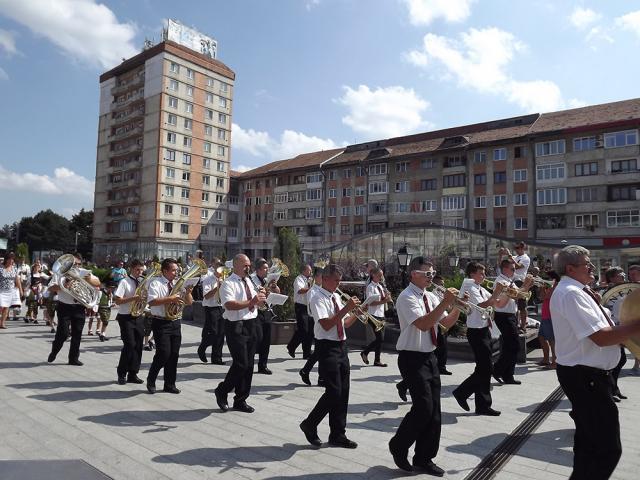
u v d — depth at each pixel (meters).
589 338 3.11
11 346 10.10
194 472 4.05
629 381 8.28
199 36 67.00
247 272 6.29
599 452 3.15
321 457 4.47
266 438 4.97
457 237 30.05
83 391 6.67
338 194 55.59
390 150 52.97
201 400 6.41
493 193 44.16
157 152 59.34
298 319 9.91
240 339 5.92
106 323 11.49
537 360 10.20
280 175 62.38
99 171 68.25
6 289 12.95
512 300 7.82
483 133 47.16
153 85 60.59
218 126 65.75
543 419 5.88
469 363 9.76
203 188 63.84
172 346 6.76
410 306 4.34
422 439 4.16
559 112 45.19
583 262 3.36
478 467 4.32
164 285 6.72
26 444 4.59
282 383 7.61
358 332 12.02
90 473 3.93
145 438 4.86
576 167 40.41
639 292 3.14
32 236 87.94
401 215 50.03
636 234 37.53
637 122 37.38
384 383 7.77
